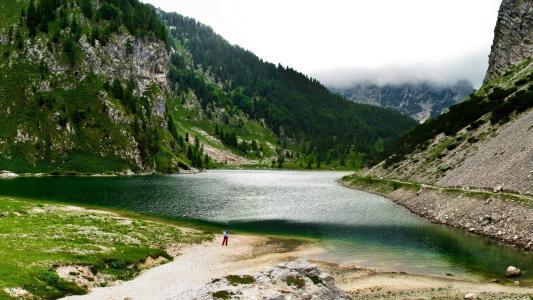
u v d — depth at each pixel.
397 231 71.12
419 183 112.12
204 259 54.25
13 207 69.44
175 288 41.50
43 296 35.41
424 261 52.22
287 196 127.94
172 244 60.44
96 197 112.75
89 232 57.69
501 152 86.00
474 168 90.62
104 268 45.06
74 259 44.09
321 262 53.03
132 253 50.59
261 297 26.94
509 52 176.12
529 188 66.06
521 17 175.50
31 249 44.88
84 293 38.56
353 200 116.81
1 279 35.41
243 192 139.62
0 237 48.56
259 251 59.19
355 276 46.66
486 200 69.94
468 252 54.66
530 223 56.75
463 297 37.97
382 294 39.75
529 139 80.12
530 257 50.88
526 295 37.25
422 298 38.00
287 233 71.75
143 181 177.62
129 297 38.12
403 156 149.75
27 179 168.75
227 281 29.83
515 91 120.81
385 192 127.06
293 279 30.39
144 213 88.75
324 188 160.00
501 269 47.06
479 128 114.25
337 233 71.25
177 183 171.38
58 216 66.88
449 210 78.50
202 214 91.06
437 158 118.62
